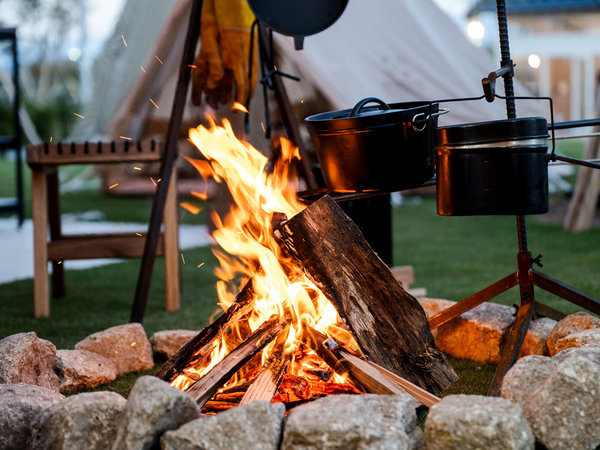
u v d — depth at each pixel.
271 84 3.18
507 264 4.58
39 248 3.49
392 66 6.10
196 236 6.24
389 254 3.14
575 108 16.91
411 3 6.61
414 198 9.13
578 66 16.78
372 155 2.00
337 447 1.48
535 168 1.85
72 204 8.82
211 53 3.10
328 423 1.49
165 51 6.86
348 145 2.01
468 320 2.55
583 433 1.62
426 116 2.04
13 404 1.77
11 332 3.14
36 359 2.20
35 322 3.36
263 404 1.54
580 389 1.63
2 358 2.11
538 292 3.60
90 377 2.33
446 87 6.24
